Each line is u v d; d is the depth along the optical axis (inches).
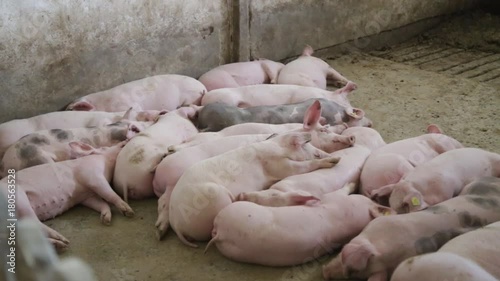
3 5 120.3
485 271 63.6
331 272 80.6
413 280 63.5
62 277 31.7
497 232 72.9
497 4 232.4
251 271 84.0
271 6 170.6
